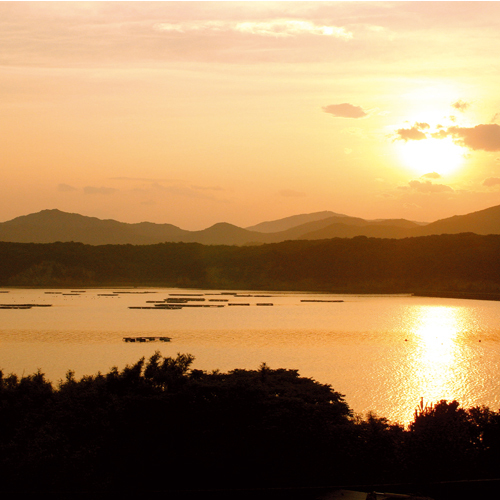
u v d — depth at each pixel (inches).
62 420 1066.1
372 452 953.5
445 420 1057.5
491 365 2849.4
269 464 963.3
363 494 840.3
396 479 912.3
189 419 1038.4
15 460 968.9
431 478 899.4
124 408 1062.4
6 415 1123.3
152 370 1251.8
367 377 2491.4
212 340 3737.7
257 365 2768.2
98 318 5177.2
